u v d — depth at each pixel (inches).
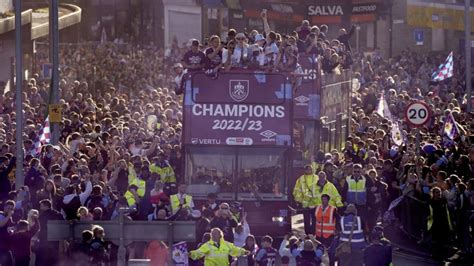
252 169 2518.5
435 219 2568.9
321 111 2847.0
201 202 2498.8
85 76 5251.0
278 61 2527.1
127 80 5246.1
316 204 2576.3
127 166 2721.5
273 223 2513.5
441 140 3240.7
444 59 6018.7
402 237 2696.9
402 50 6884.8
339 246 2276.1
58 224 2062.0
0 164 2711.6
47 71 3164.4
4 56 4931.1
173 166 2869.1
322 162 2842.0
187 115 2519.7
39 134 2886.3
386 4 6825.8
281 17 6899.6
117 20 7544.3
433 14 6939.0
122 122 3255.4
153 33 7377.0
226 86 2522.1
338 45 3403.1
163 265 2183.8
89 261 2048.5
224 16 6924.2
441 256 2546.8
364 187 2709.2
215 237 2123.5
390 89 4443.9
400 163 3016.7
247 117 2522.1
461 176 2810.0
